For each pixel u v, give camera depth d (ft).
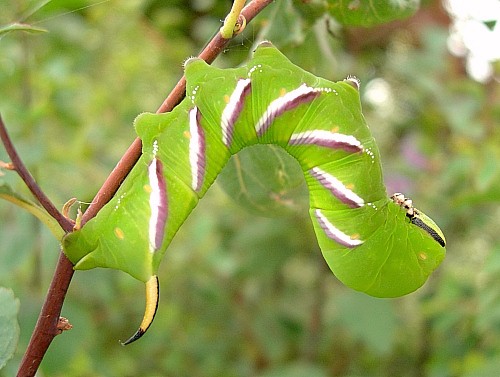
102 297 0.91
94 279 0.88
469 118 0.98
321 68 0.63
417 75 1.06
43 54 1.11
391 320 0.93
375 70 1.20
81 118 1.05
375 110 1.18
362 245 0.46
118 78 1.18
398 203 0.46
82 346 0.86
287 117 0.46
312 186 0.47
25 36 0.93
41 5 0.52
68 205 0.45
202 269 1.04
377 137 1.20
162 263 1.05
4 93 1.03
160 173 0.44
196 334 1.06
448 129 1.13
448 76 1.13
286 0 0.56
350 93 0.46
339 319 0.94
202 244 1.03
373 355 1.06
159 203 0.44
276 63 0.46
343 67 1.00
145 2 1.26
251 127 0.46
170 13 1.28
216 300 1.04
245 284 1.09
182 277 1.05
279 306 1.08
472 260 1.09
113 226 0.44
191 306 1.06
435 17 1.17
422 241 0.46
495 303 0.80
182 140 0.45
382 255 0.46
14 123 0.84
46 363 0.79
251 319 1.04
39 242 0.85
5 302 0.48
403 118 1.22
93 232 0.44
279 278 1.12
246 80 0.45
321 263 1.01
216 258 1.01
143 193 0.44
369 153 0.46
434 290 1.05
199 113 0.45
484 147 0.92
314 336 1.00
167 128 0.45
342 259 0.47
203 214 1.07
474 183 0.90
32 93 0.98
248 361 1.05
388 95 1.23
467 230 1.06
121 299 1.06
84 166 0.99
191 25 1.35
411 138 1.08
